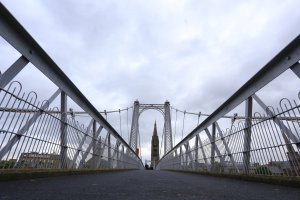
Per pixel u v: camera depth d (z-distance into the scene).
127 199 2.77
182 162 16.50
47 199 2.58
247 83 6.05
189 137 14.40
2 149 4.14
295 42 4.25
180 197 3.04
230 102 7.53
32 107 4.78
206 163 10.48
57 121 5.91
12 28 4.14
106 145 12.42
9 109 4.17
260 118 5.52
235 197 3.07
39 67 5.05
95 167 10.30
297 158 4.26
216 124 8.98
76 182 4.76
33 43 4.63
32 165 5.06
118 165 16.36
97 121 10.17
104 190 3.59
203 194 3.36
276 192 3.60
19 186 3.62
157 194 3.30
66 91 6.64
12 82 4.20
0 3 3.72
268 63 5.07
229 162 7.52
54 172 5.91
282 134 4.68
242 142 6.44
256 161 5.73
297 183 4.21
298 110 4.22
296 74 4.36
